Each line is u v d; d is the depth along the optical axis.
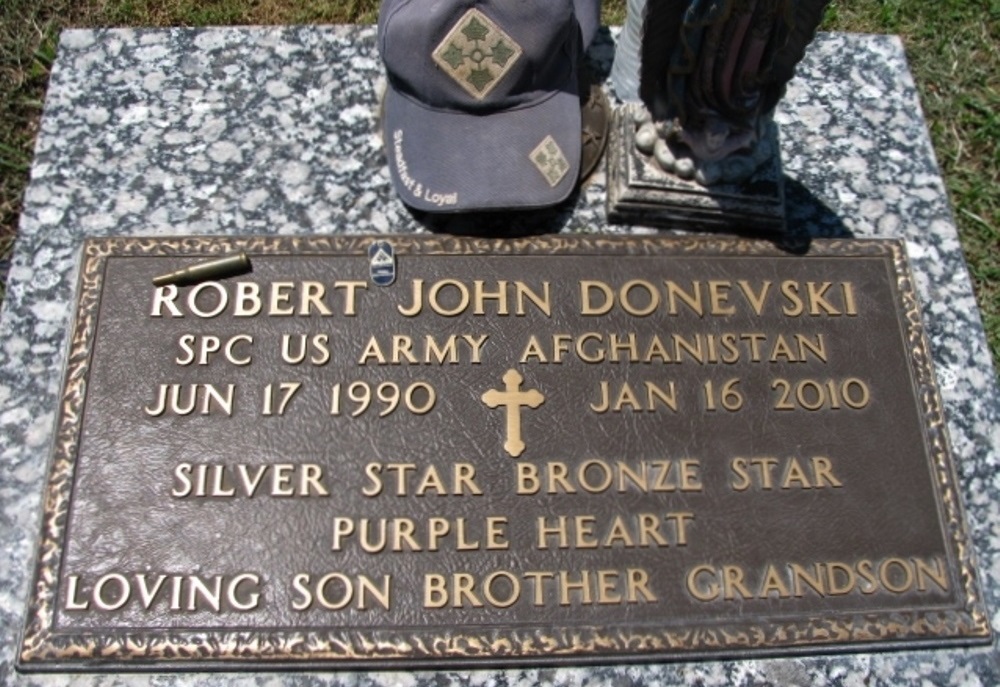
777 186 1.09
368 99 1.16
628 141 1.10
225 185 1.12
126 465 1.00
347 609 0.97
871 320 1.08
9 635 0.97
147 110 1.15
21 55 1.31
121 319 1.04
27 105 1.29
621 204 1.09
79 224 1.09
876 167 1.17
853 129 1.19
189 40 1.19
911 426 1.05
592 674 0.98
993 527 1.04
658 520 1.00
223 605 0.97
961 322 1.11
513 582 0.98
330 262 1.06
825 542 1.01
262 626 0.97
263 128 1.14
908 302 1.08
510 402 1.03
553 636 0.97
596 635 0.97
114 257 1.06
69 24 1.35
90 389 1.02
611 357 1.04
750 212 1.08
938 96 1.36
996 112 1.35
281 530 0.99
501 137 1.07
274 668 0.96
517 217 1.09
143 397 1.02
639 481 1.01
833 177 1.16
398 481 1.00
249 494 0.99
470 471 1.01
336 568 0.98
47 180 1.11
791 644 0.98
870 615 0.99
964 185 1.32
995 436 1.07
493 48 1.06
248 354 1.03
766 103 1.06
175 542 0.98
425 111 1.08
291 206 1.11
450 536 0.99
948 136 1.34
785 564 1.00
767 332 1.06
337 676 0.97
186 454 1.00
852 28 1.41
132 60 1.18
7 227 1.23
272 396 1.02
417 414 1.02
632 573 0.99
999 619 1.01
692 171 1.08
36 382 1.04
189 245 1.06
